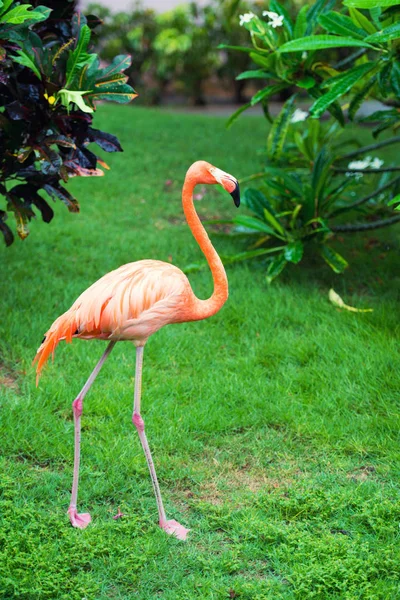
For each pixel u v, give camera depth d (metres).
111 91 5.03
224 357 5.85
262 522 3.93
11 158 5.43
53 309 6.38
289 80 6.54
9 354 5.68
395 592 3.47
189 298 4.05
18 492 4.12
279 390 5.32
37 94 5.12
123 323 3.85
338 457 4.64
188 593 3.45
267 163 9.59
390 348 5.77
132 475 4.39
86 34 4.84
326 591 3.46
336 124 7.98
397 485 4.34
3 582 3.44
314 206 7.11
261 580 3.55
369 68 5.71
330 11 6.30
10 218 8.77
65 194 5.59
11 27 4.86
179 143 12.58
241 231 7.86
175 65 20.03
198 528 3.99
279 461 4.60
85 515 3.97
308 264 7.79
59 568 3.56
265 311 6.50
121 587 3.53
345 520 4.00
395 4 4.96
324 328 6.16
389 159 11.70
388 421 4.92
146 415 4.98
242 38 19.83
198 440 4.79
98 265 7.37
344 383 5.39
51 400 5.06
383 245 8.33
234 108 20.06
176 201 9.73
